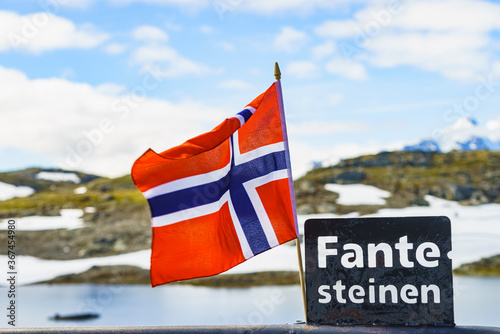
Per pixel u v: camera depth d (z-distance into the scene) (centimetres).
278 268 6325
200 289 5538
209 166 608
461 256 6088
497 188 10475
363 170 11606
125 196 11881
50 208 11256
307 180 11056
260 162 639
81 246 8356
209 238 594
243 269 6275
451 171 11644
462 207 9412
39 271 6994
